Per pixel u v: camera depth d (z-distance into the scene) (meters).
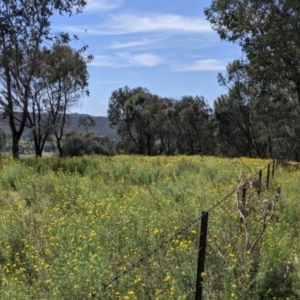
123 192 12.10
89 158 21.47
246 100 54.12
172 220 8.32
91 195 11.19
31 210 9.77
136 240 6.89
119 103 69.00
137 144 69.38
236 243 6.18
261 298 5.46
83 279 5.24
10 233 7.34
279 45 24.19
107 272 5.38
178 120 65.81
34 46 24.53
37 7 23.77
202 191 11.31
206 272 5.27
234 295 4.94
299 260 6.17
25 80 27.77
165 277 5.33
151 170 16.11
